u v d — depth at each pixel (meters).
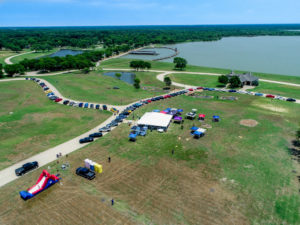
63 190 43.78
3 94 107.44
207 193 42.81
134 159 54.34
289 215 37.72
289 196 42.09
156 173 48.94
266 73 164.25
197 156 55.59
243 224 36.06
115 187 44.53
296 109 88.25
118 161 53.50
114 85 130.88
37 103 96.19
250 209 39.09
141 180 46.62
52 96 103.69
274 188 44.28
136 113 85.12
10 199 41.47
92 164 49.56
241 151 57.81
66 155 55.66
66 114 84.00
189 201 40.84
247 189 43.94
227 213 38.19
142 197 41.84
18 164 52.19
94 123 75.94
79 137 65.56
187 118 80.31
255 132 68.50
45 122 76.38
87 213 38.09
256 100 100.75
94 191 43.38
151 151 57.97
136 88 125.12
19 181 46.41
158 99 103.19
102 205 39.88
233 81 122.38
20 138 64.69
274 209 39.06
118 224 35.94
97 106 90.56
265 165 51.84
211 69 177.62
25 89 117.25
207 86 129.00
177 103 98.00
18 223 36.34
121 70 178.62
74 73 165.12
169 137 65.62
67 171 49.59
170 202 40.59
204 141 63.09
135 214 37.88
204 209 39.03
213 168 50.75
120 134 67.44
